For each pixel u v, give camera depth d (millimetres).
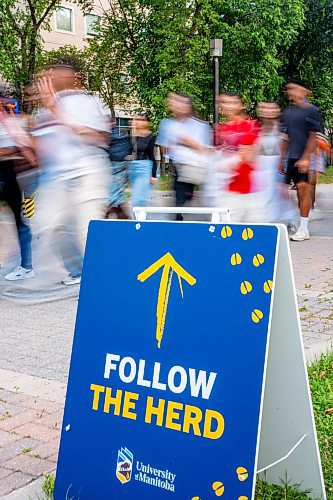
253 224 2312
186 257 2436
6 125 6590
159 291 2482
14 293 6523
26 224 6906
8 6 18000
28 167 6707
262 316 2234
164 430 2379
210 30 21656
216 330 2318
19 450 3197
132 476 2432
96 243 2688
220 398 2268
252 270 2281
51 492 2729
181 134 8000
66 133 6312
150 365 2451
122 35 22953
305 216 9750
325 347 4578
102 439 2525
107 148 6750
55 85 6289
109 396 2535
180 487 2311
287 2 22547
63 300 6297
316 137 9219
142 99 22453
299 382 2424
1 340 5133
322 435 3117
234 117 7785
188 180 8133
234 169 7691
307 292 6445
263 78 23469
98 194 6535
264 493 2562
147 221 2576
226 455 2225
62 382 4176
